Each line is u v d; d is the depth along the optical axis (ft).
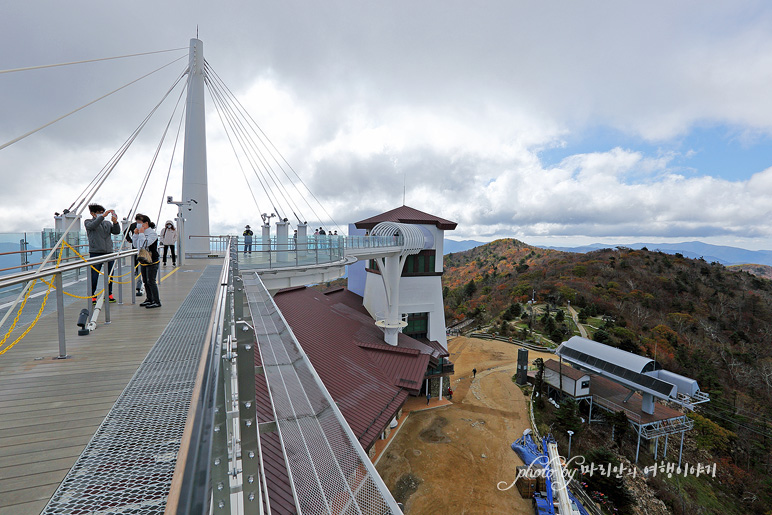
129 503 7.68
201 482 3.45
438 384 92.32
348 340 73.51
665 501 74.38
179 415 11.55
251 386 6.54
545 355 135.74
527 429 76.84
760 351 182.60
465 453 67.67
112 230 27.45
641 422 84.12
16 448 9.68
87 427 10.81
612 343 158.92
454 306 263.08
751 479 90.89
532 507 55.62
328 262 68.95
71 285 41.45
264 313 21.90
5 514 7.29
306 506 8.34
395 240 89.92
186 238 87.30
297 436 9.91
